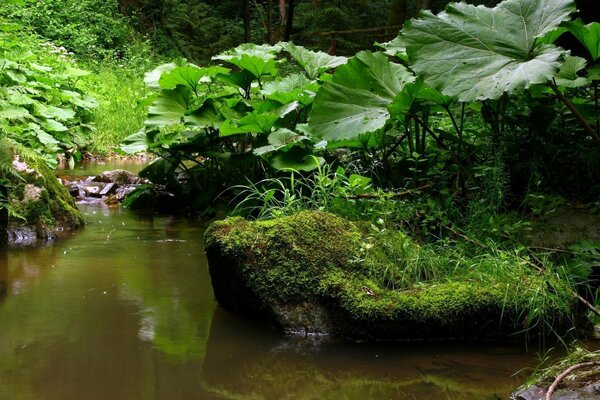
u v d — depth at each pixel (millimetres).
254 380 2271
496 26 3176
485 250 3252
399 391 2223
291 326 2773
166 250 4074
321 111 3623
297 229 2965
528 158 3914
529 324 2738
